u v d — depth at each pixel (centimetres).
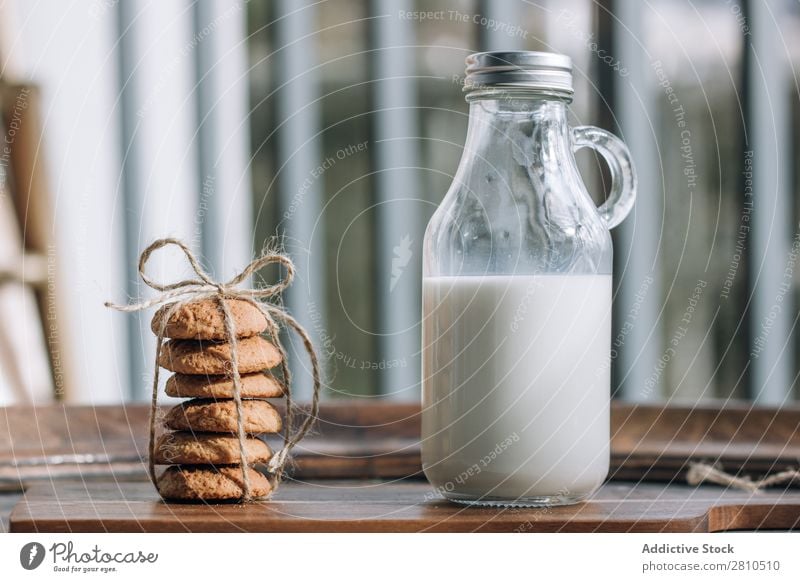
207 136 186
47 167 184
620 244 181
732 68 181
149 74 185
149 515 70
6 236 182
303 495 81
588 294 75
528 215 75
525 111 77
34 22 183
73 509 73
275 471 80
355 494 82
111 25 185
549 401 73
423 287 79
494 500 74
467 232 75
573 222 76
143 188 185
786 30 180
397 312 184
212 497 75
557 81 75
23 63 183
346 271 185
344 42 186
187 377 74
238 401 73
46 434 102
